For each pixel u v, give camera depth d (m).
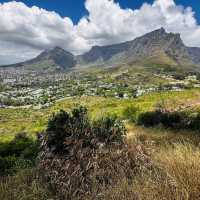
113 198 3.93
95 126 5.93
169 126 22.53
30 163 6.90
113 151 5.26
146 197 3.59
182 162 4.07
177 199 3.35
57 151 5.67
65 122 5.97
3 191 5.34
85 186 4.63
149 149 5.42
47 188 5.06
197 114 21.34
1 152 12.67
